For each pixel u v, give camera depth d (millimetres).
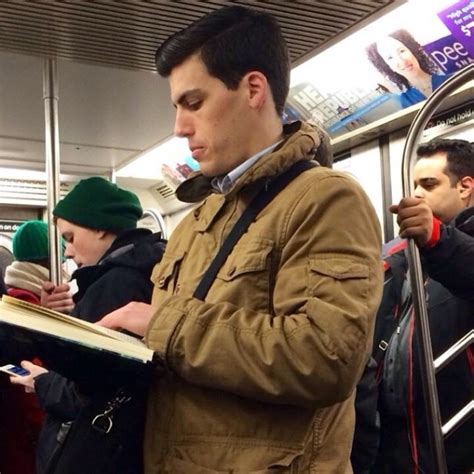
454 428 1502
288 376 923
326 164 1640
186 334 970
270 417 981
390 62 2736
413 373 1739
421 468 1726
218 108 1096
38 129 3400
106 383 1055
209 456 979
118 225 1885
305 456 989
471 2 2350
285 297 988
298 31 2053
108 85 2727
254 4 1862
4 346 1662
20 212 4570
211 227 1135
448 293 1770
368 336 956
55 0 1781
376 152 3209
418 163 2014
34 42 2070
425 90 2738
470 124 2812
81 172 4250
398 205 1410
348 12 1930
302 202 1022
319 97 3143
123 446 1044
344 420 1062
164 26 1961
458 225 1781
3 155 3930
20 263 2572
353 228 995
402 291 1898
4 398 2199
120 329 1112
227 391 982
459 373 1728
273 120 1149
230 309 985
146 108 3043
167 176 4328
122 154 3863
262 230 1038
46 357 1044
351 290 950
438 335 1758
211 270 1064
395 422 1832
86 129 3346
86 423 1048
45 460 1473
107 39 2049
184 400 1024
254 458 962
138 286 1503
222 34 1100
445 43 2527
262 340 944
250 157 1115
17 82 2707
